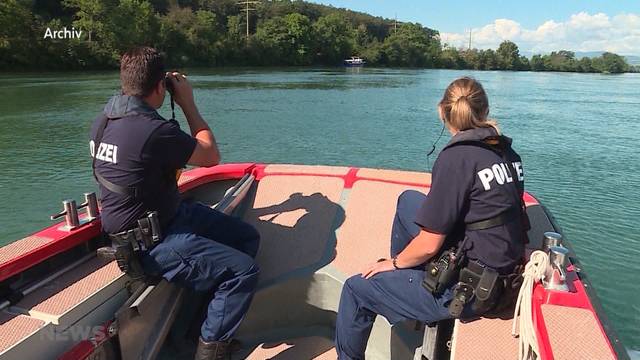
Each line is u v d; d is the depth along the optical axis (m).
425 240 2.00
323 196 3.39
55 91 29.77
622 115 25.14
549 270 1.87
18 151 14.39
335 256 3.01
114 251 2.22
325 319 2.98
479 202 1.92
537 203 3.00
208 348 2.38
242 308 2.41
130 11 55.00
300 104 27.02
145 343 2.31
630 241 8.25
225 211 2.96
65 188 11.14
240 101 27.92
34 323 1.90
